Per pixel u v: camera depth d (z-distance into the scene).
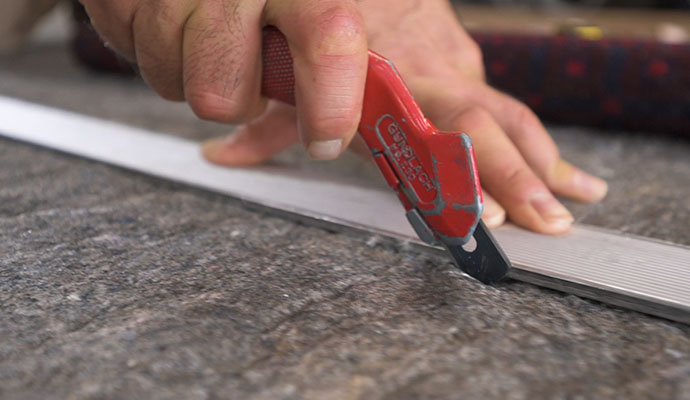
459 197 0.47
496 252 0.49
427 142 0.47
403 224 0.61
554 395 0.36
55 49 2.04
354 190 0.73
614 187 0.80
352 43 0.47
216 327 0.44
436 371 0.39
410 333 0.43
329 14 0.47
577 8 1.97
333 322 0.45
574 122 1.14
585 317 0.46
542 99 1.14
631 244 0.57
